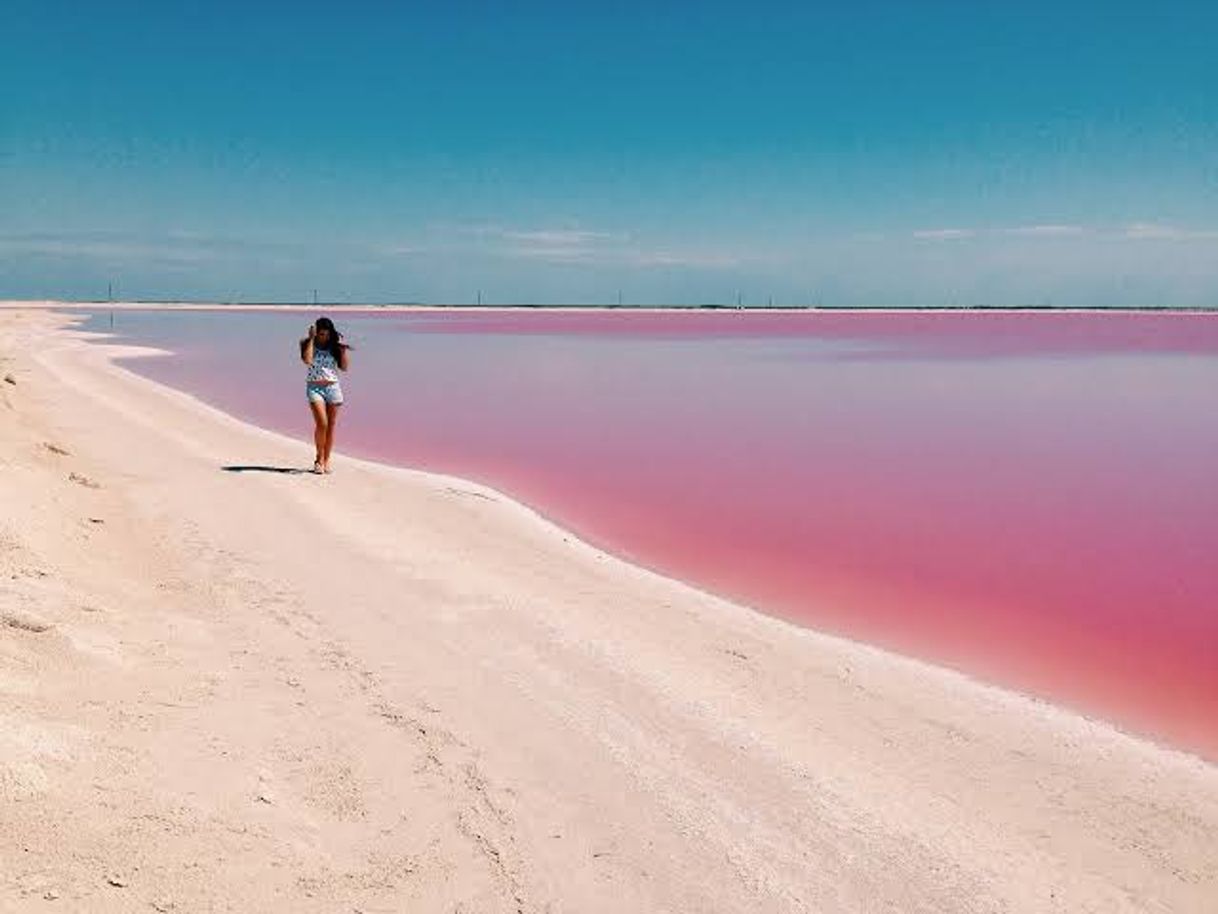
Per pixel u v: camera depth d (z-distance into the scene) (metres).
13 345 32.16
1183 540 9.09
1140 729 5.08
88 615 5.14
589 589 6.95
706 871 3.56
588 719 4.71
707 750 4.48
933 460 13.39
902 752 4.64
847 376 26.80
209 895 2.99
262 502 8.82
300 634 5.48
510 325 72.06
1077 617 6.89
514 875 3.45
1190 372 28.17
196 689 4.52
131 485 9.07
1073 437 15.59
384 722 4.48
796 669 5.64
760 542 8.91
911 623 6.72
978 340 48.34
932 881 3.59
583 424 16.89
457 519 8.97
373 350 39.31
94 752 3.60
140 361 30.39
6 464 8.11
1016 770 4.53
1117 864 3.80
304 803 3.70
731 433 15.84
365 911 3.13
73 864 2.93
